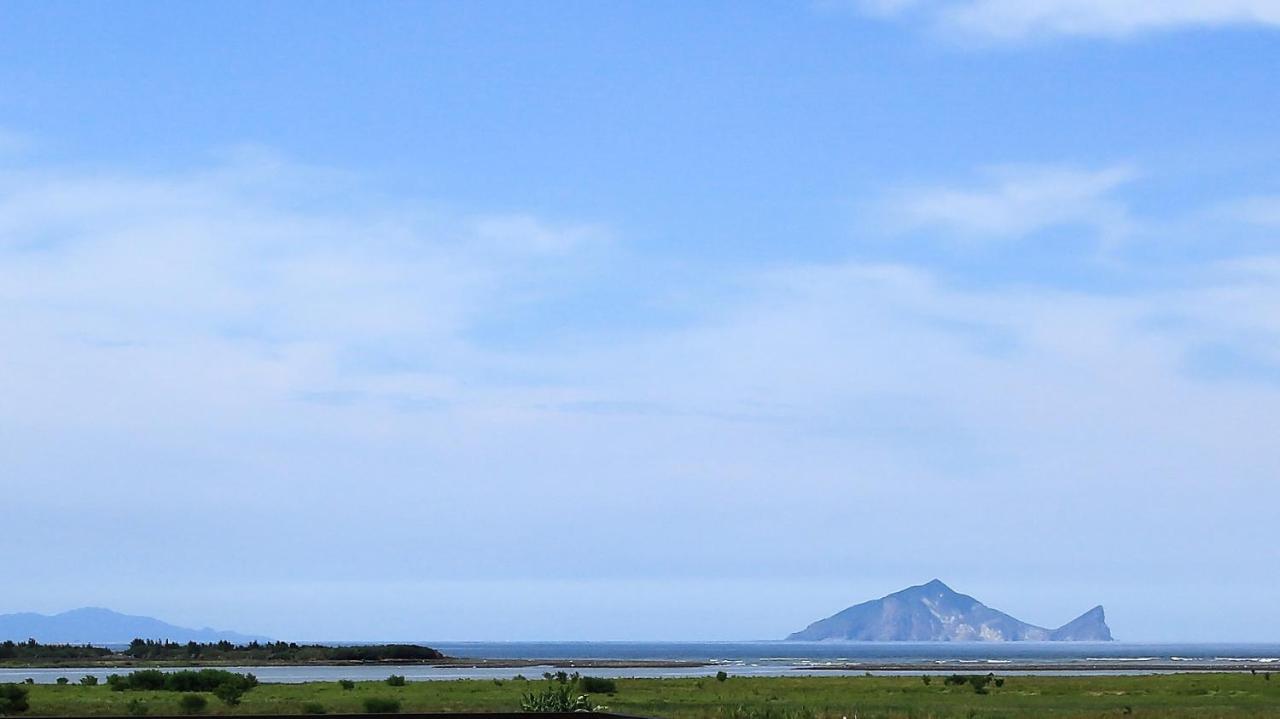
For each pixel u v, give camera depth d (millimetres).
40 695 109188
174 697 106750
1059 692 121250
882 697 109875
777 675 192375
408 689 121875
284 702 96062
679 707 88500
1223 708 90438
